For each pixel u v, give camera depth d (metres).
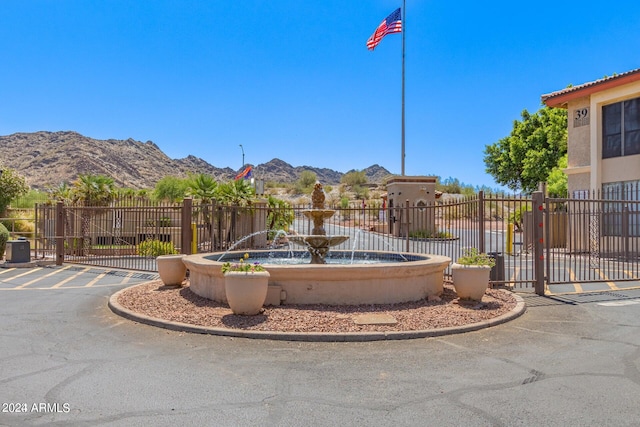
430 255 10.58
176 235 20.78
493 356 5.79
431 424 3.90
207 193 21.47
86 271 14.45
